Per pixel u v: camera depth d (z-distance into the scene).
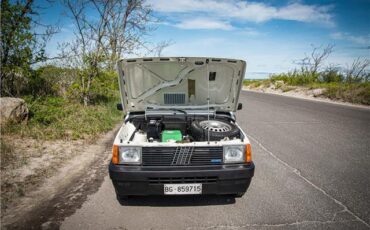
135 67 4.02
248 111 11.22
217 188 3.18
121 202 3.51
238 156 3.19
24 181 3.99
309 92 18.78
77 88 9.71
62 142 5.93
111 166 3.12
